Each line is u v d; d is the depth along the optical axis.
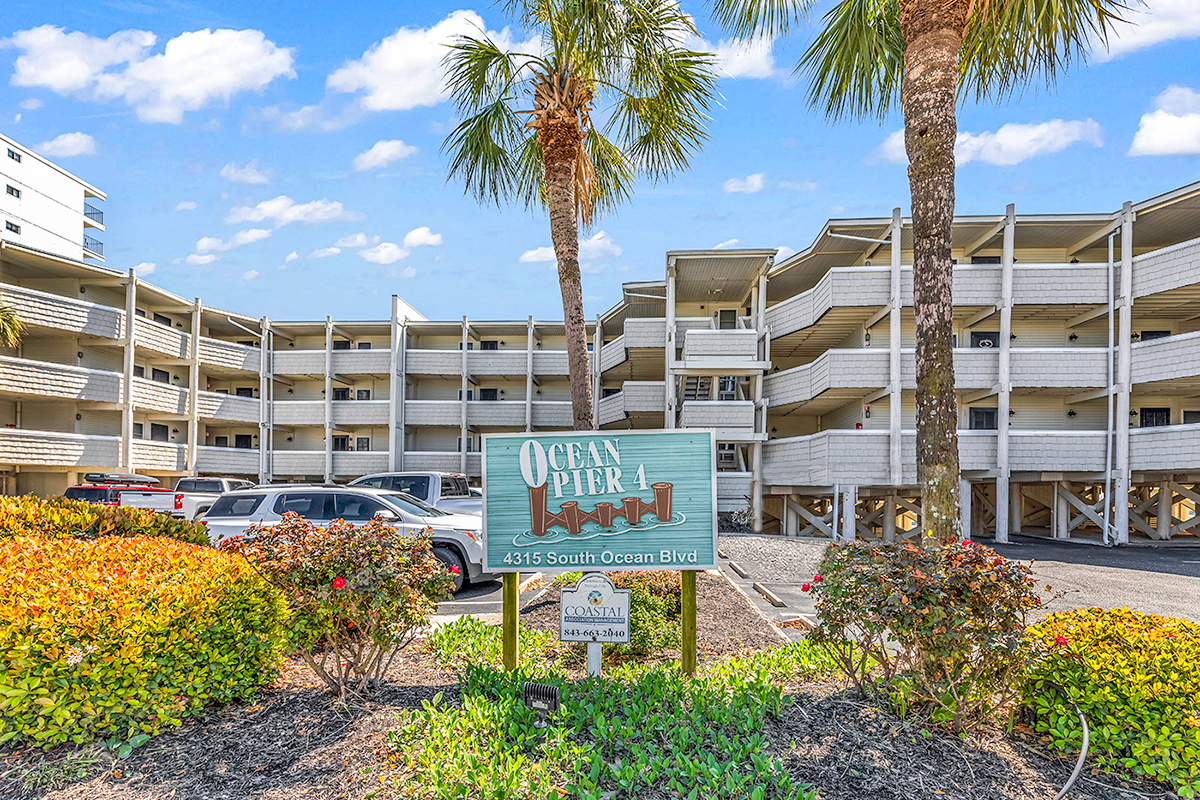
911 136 5.66
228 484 20.11
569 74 9.96
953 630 3.53
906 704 3.88
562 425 30.12
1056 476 18.12
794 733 3.65
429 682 4.55
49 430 23.36
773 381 21.86
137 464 24.25
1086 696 3.50
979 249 19.70
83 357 23.83
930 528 5.16
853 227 18.64
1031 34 6.30
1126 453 16.94
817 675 4.64
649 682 4.22
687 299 25.11
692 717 3.73
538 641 5.84
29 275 23.81
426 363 30.44
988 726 3.82
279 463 29.31
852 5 7.22
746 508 20.97
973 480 19.77
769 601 8.89
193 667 3.93
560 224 10.24
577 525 4.73
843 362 18.44
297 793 3.11
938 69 5.54
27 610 3.52
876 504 22.66
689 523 4.66
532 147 12.08
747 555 13.65
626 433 4.77
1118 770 3.38
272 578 4.09
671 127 10.89
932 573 3.67
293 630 3.97
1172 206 16.47
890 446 17.94
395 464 29.16
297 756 3.45
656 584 7.21
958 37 5.62
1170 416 19.30
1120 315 17.20
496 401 30.33
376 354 29.88
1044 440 17.64
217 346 28.05
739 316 23.20
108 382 23.22
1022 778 3.30
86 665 3.57
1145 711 3.35
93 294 24.78
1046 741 3.68
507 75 10.30
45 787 3.20
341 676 4.20
